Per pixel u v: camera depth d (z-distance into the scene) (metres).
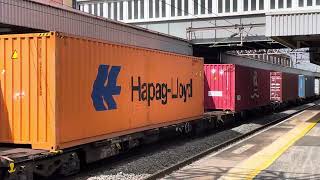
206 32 38.47
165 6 41.41
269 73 35.03
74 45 11.02
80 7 48.62
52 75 10.28
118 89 13.12
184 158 14.79
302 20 26.75
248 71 28.38
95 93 11.96
